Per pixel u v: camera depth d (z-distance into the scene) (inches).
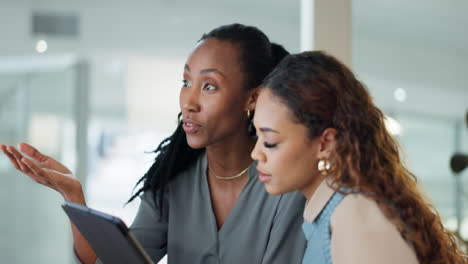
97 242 36.0
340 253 31.3
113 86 94.1
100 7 91.6
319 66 33.6
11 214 100.5
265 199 42.4
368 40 84.3
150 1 90.9
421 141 85.7
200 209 43.3
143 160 96.3
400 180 34.1
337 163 32.8
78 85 93.1
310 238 35.8
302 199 41.8
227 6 88.5
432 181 86.1
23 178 100.7
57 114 95.9
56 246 102.0
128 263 35.1
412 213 32.5
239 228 42.3
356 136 33.1
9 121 97.3
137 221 45.4
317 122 32.9
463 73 87.0
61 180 38.2
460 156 82.8
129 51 91.4
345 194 32.5
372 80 84.3
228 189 43.5
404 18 85.4
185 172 44.8
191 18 90.2
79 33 91.5
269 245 41.7
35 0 90.5
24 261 101.1
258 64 40.4
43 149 97.0
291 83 32.9
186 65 40.1
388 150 35.0
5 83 95.4
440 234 34.6
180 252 43.6
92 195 96.8
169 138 45.1
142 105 94.6
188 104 39.2
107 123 95.5
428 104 86.3
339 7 69.1
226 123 39.9
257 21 86.7
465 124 87.0
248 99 40.5
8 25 90.1
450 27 86.1
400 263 30.0
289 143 33.1
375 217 30.9
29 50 91.3
